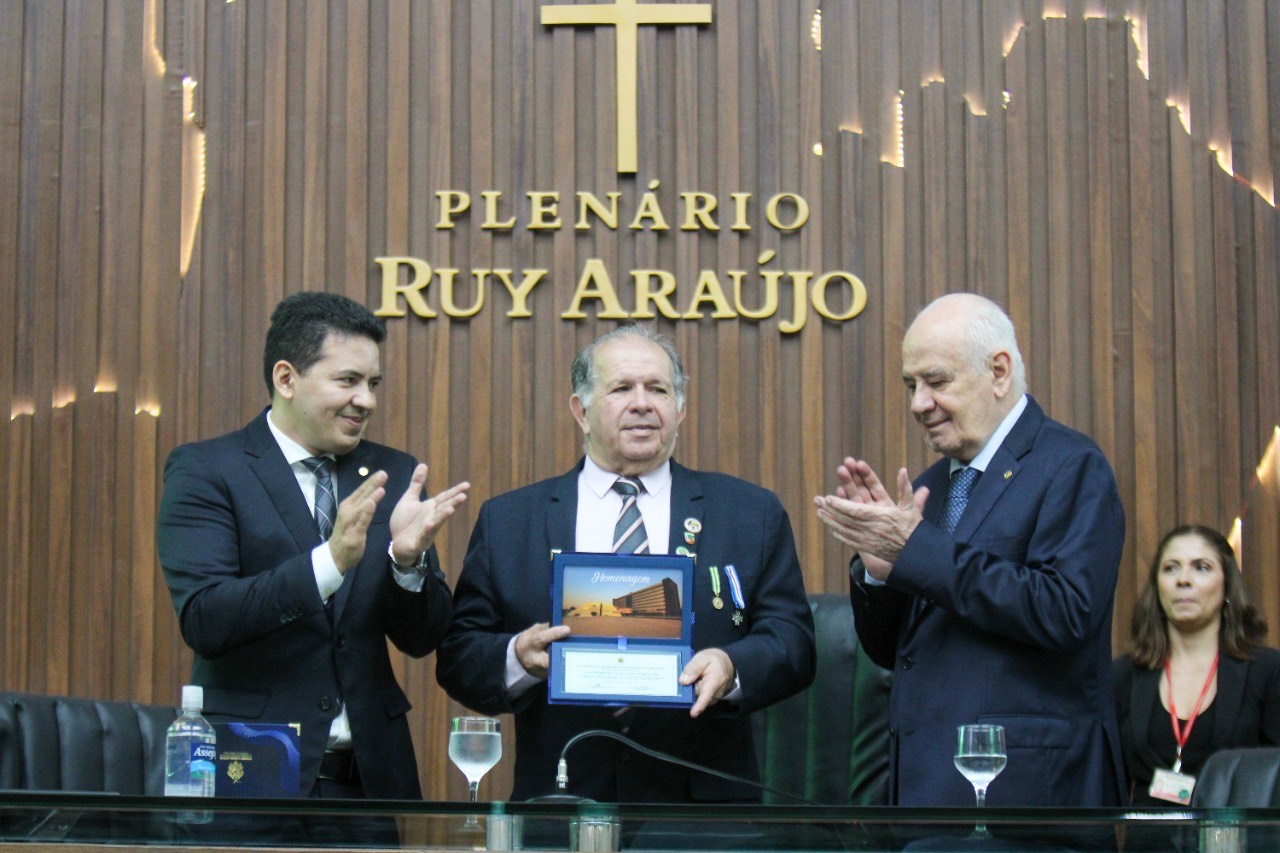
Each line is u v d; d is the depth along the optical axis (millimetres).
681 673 3203
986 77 5223
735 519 3586
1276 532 5031
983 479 3262
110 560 5082
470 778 2873
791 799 3500
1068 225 5156
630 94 5211
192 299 5176
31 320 5176
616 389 3566
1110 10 5238
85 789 3586
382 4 5281
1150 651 4332
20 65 5273
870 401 5117
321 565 3211
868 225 5188
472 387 5145
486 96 5234
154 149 5234
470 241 5199
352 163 5215
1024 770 3057
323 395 3441
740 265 5184
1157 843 2139
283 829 2180
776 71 5230
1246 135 5188
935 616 3223
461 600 3607
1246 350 5113
